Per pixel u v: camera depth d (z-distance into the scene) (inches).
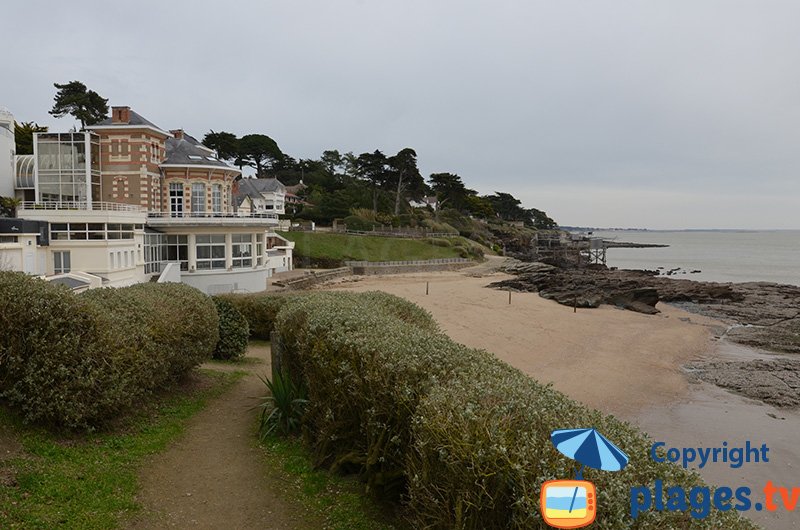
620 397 807.7
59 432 332.5
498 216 7396.7
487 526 174.9
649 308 1768.0
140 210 1676.9
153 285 555.5
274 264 2420.0
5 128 1766.7
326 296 547.2
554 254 4916.3
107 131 1738.4
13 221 1169.4
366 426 289.9
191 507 281.6
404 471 241.8
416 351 278.4
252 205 3110.2
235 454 360.5
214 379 568.1
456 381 228.1
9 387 328.2
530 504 155.4
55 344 325.1
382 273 2972.4
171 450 357.4
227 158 4362.7
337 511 277.9
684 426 695.7
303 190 4697.3
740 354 1176.8
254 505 286.7
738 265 4601.4
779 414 750.5
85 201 1637.6
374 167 4562.0
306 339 376.2
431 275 2950.3
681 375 954.7
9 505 246.7
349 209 3924.7
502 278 2876.5
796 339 1339.8
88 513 256.2
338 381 306.2
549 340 1198.3
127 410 395.5
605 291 1966.0
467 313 1541.6
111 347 352.8
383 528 259.9
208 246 1748.3
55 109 2982.3
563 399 220.1
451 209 5359.3
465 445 181.3
